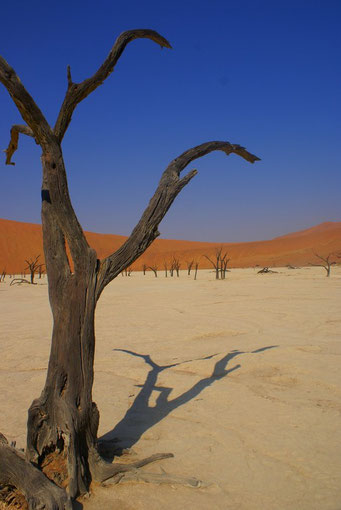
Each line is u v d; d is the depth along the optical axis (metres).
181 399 5.90
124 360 8.34
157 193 4.08
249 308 16.11
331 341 9.42
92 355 3.79
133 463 3.84
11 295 27.52
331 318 12.85
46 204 3.89
